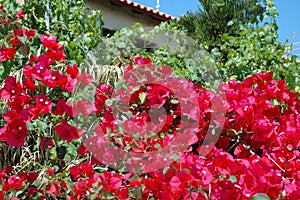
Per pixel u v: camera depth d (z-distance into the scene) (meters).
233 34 5.14
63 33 2.75
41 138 2.03
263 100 1.93
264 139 1.79
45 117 2.02
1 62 2.27
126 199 1.54
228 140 1.86
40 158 2.07
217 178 1.43
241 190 1.36
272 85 2.12
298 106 2.17
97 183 1.54
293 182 1.44
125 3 6.92
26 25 2.82
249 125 1.83
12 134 1.73
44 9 2.88
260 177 1.36
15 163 2.17
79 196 1.59
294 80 2.93
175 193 1.42
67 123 1.81
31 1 2.85
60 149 2.10
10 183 1.68
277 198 1.33
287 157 1.53
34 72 1.83
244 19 7.28
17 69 2.41
